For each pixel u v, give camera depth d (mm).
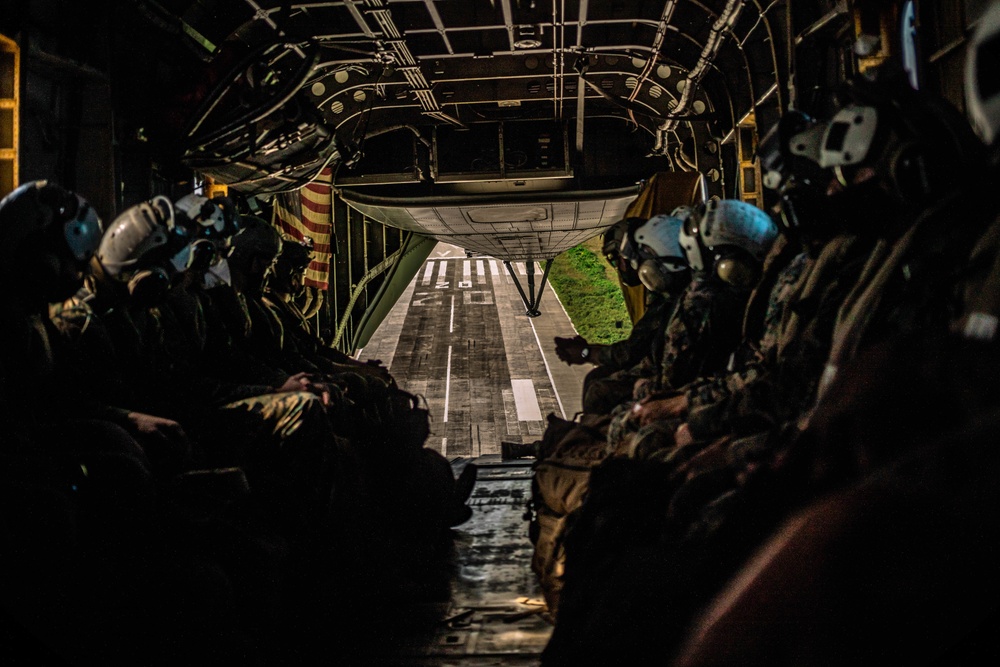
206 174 6973
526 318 41781
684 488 2475
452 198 11469
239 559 3549
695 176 9117
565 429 5348
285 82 6699
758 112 7590
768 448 2453
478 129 11461
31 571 2623
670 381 4949
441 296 46938
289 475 4480
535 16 7887
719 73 8523
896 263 1641
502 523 6812
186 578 3006
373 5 7004
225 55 6582
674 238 5566
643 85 9727
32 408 3439
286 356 6539
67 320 3807
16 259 3180
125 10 6051
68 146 5844
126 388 4090
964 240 1562
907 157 2080
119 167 5969
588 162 11562
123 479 3176
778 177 3400
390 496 5969
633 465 3234
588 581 1973
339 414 5621
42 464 2904
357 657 3939
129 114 6195
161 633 2854
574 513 4234
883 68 2260
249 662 3135
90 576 2775
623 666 1232
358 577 4773
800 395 3014
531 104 11062
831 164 2400
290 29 7777
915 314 1561
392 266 16109
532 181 11477
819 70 5438
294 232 10641
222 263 5887
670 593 1230
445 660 3863
